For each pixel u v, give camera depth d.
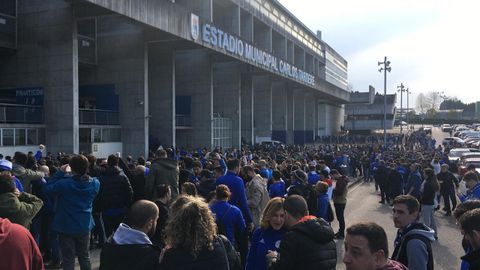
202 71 36.41
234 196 6.85
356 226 2.57
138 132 27.91
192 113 36.78
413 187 13.14
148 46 30.77
